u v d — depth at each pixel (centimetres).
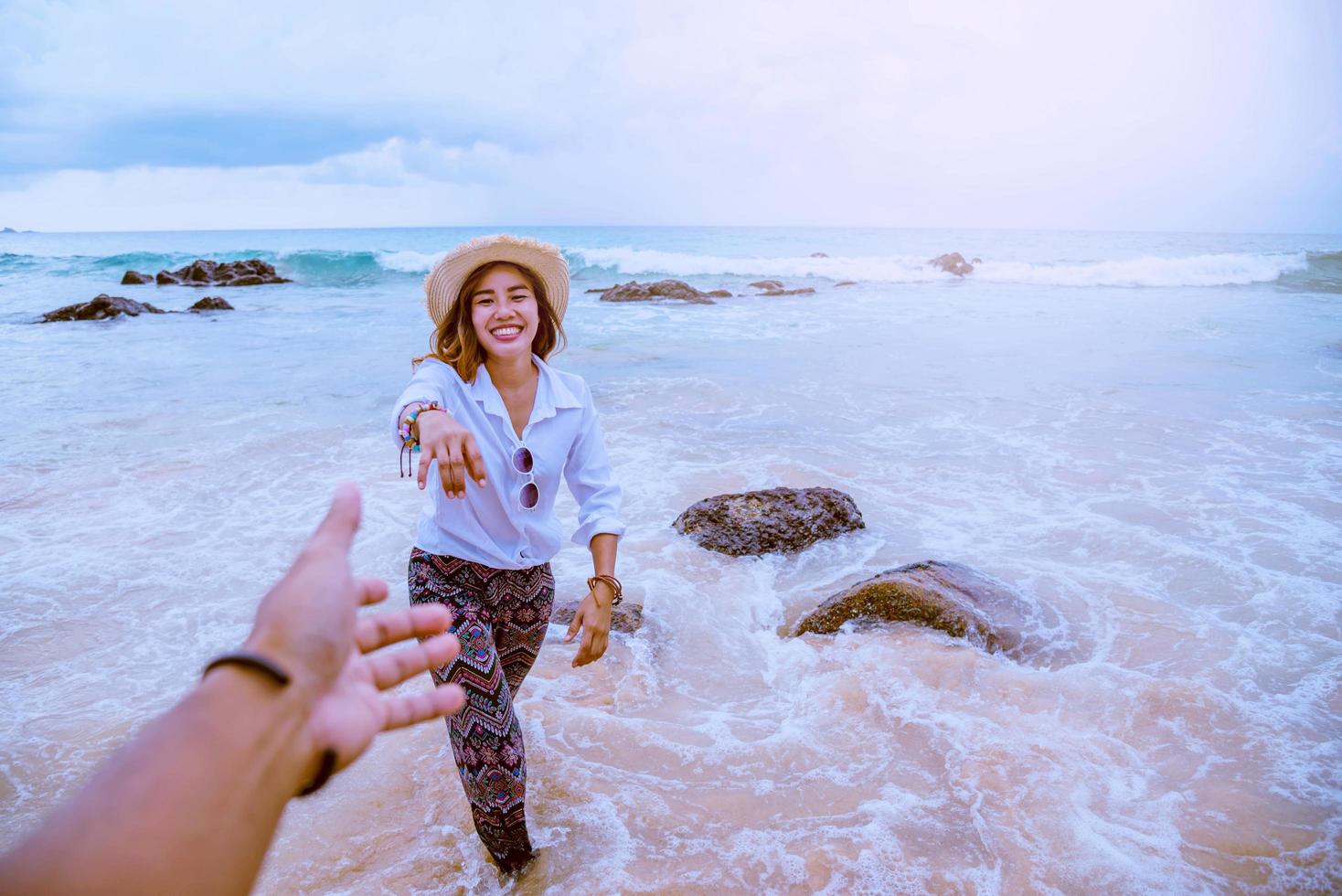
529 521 274
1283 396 991
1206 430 843
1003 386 1052
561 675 409
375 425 873
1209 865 277
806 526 567
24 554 552
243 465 738
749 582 516
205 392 1038
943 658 406
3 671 416
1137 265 2792
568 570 531
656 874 276
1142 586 500
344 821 304
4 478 702
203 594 498
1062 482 689
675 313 1906
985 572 503
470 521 267
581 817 304
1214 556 536
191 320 1845
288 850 289
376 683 73
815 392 1016
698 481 690
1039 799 308
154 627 461
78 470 725
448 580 272
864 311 1931
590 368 1177
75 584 510
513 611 281
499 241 258
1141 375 1120
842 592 462
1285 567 521
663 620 467
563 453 277
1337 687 392
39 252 5884
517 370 274
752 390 1021
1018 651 428
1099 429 848
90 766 343
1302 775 325
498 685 266
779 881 272
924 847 288
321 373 1165
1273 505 629
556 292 280
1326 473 705
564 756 341
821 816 305
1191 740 350
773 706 387
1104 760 333
